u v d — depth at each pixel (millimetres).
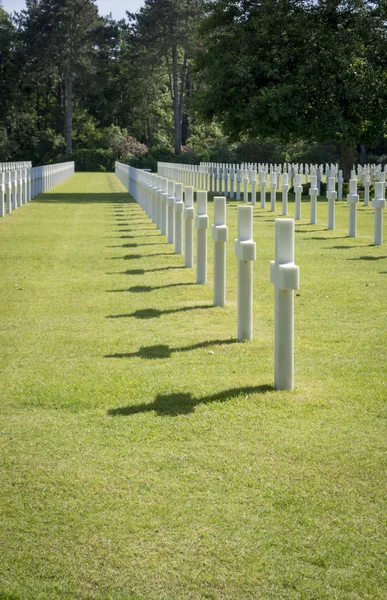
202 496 4258
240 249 7477
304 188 36250
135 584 3451
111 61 111750
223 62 39812
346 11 39719
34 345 7707
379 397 5922
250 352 7285
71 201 30859
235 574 3510
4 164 42594
